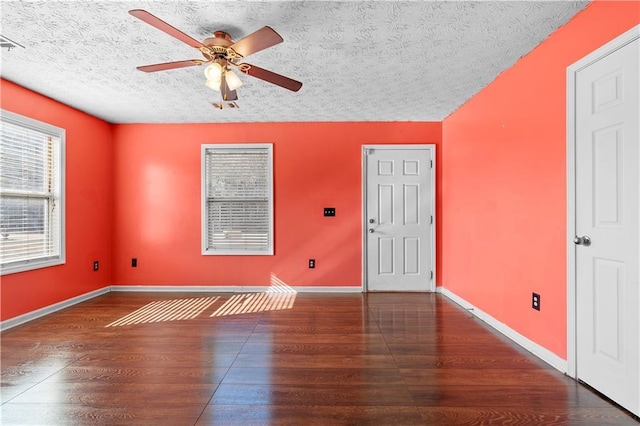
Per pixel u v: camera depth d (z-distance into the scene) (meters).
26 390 2.04
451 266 4.16
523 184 2.65
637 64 1.69
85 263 4.09
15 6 1.98
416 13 2.08
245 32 2.29
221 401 1.93
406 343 2.75
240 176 4.55
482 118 3.34
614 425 1.69
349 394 2.00
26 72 2.93
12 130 3.17
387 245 4.50
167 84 3.21
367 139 4.49
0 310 3.03
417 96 3.55
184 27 2.23
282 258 4.52
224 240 4.56
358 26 2.22
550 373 2.23
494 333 2.96
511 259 2.82
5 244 3.10
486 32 2.30
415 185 4.50
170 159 4.54
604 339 1.92
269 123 4.50
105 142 4.43
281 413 1.82
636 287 1.72
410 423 1.73
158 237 4.55
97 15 2.09
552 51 2.32
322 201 4.50
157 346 2.69
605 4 1.88
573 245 2.12
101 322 3.27
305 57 2.67
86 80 3.11
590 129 2.00
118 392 2.02
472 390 2.03
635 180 1.71
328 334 2.96
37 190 3.45
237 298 4.19
